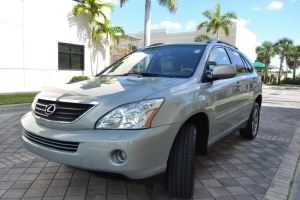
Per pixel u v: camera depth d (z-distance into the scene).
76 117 2.35
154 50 3.81
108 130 2.22
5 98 9.18
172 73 3.10
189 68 3.08
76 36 14.31
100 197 2.72
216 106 3.07
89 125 2.28
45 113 2.54
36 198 2.67
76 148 2.26
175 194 2.62
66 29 13.80
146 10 14.77
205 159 3.94
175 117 2.36
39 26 12.66
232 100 3.60
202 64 3.14
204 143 3.04
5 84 11.73
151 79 2.89
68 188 2.90
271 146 4.68
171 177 2.55
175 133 2.38
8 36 11.62
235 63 4.18
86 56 14.98
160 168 2.30
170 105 2.36
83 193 2.79
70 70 14.24
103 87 2.67
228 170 3.52
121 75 3.41
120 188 2.92
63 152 2.30
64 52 13.91
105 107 2.28
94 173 2.35
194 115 2.84
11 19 11.64
